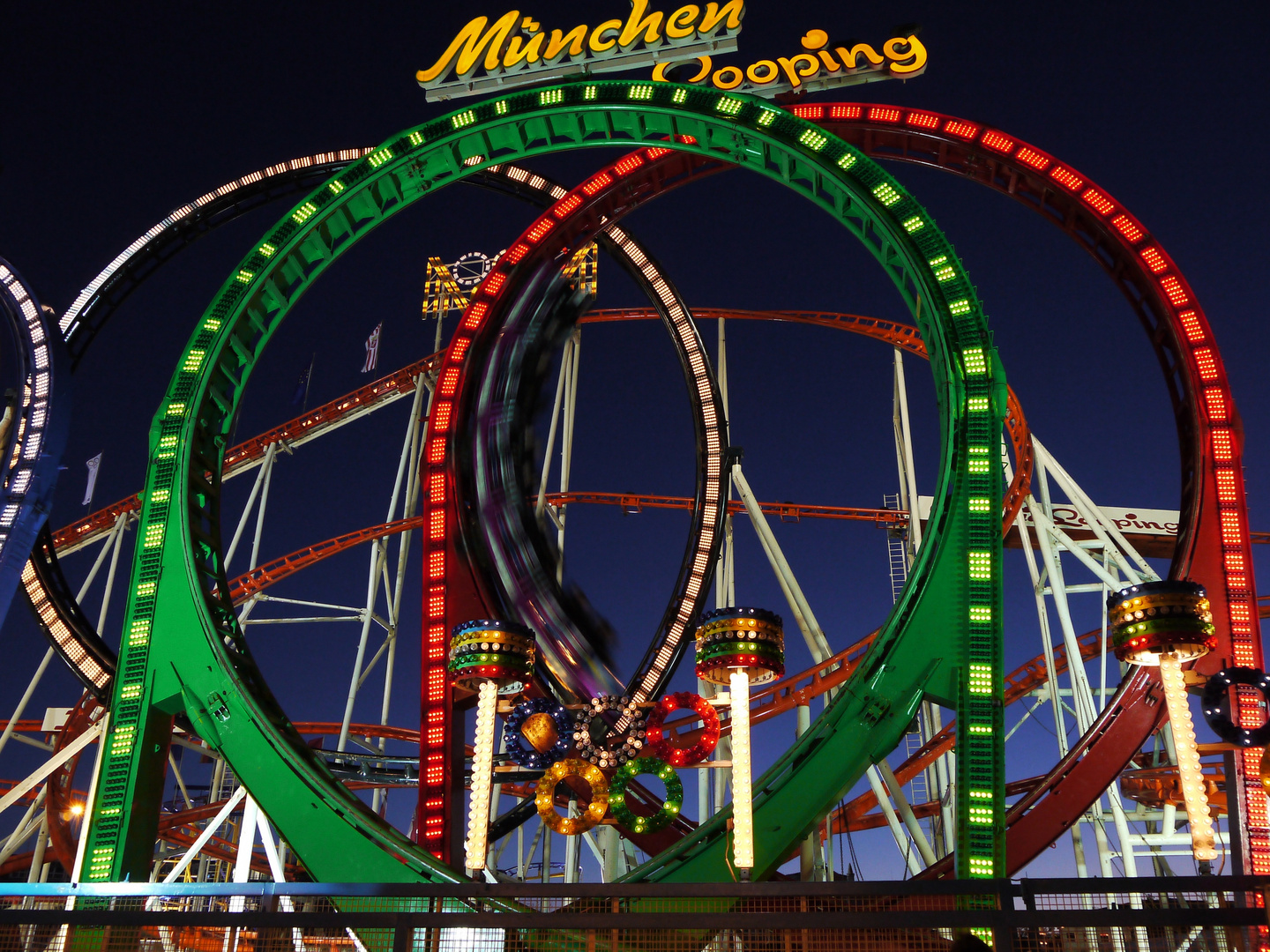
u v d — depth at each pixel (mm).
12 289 25016
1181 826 35406
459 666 14930
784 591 37156
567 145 24219
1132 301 22906
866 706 16656
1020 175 23891
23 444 23031
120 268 31344
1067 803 18719
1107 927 8273
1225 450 19984
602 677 29625
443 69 29141
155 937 9734
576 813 20984
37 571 26547
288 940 9305
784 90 27125
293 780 17406
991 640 16453
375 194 24297
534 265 27188
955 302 19344
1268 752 12953
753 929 8625
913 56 26516
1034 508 38875
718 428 30594
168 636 18875
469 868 13719
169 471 20438
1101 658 40250
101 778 17781
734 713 13172
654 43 27938
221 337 21984
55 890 10477
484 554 26078
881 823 39844
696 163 26938
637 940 9586
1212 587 19141
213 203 32188
